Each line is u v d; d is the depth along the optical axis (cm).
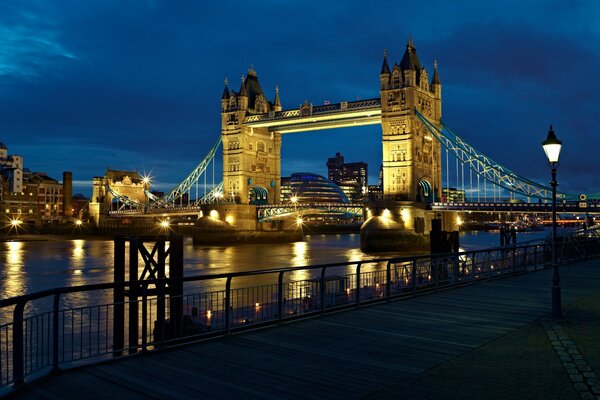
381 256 10644
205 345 1484
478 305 2105
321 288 1911
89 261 10069
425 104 12588
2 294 6000
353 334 1611
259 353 1404
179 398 1080
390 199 12050
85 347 2597
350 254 11231
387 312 1959
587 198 11156
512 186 12019
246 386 1149
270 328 1686
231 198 15338
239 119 15250
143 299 1459
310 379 1191
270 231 15925
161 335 1447
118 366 1294
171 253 1836
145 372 1248
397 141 12075
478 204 11556
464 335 1595
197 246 14350
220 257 10588
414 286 2320
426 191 12875
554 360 1317
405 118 11981
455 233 4200
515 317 1866
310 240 18725
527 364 1284
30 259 10512
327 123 14312
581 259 4119
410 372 1236
